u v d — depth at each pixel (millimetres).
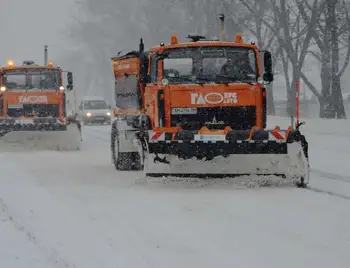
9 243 12320
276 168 18719
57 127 34844
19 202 16891
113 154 25922
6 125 34594
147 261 10867
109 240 12383
